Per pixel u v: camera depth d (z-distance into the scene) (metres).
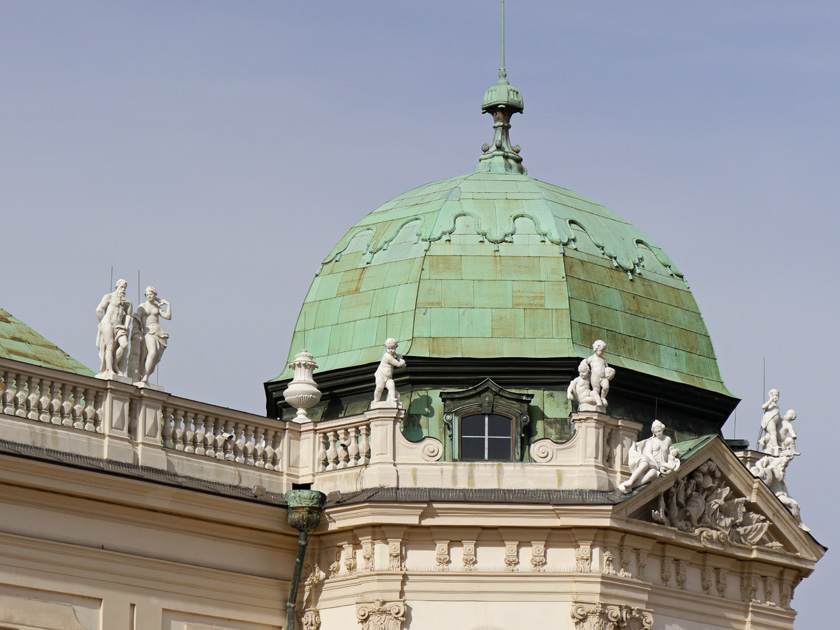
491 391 78.12
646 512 75.56
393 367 76.81
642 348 82.75
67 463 67.25
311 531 74.44
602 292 82.50
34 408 68.00
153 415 71.44
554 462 74.88
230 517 72.69
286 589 74.94
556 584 73.00
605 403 76.06
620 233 86.19
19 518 66.81
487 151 90.44
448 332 80.25
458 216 83.50
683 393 83.12
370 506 73.00
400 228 84.56
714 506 78.00
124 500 69.19
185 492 70.81
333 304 84.06
